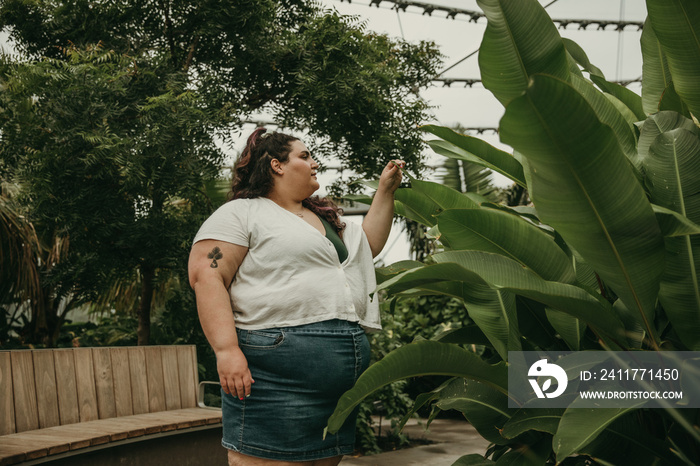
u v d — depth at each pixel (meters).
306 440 1.57
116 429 2.45
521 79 1.31
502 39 1.28
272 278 1.58
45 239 5.62
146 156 3.79
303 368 1.54
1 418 2.35
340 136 4.68
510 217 1.35
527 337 1.74
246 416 1.58
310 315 1.56
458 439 4.66
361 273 1.76
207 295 1.54
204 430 2.92
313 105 4.47
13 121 3.84
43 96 3.76
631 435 1.36
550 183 1.11
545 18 1.27
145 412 3.08
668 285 1.33
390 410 4.34
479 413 1.64
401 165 1.89
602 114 1.59
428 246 8.25
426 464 3.72
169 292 5.16
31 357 2.55
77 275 4.23
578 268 1.67
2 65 4.15
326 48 4.43
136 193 4.00
